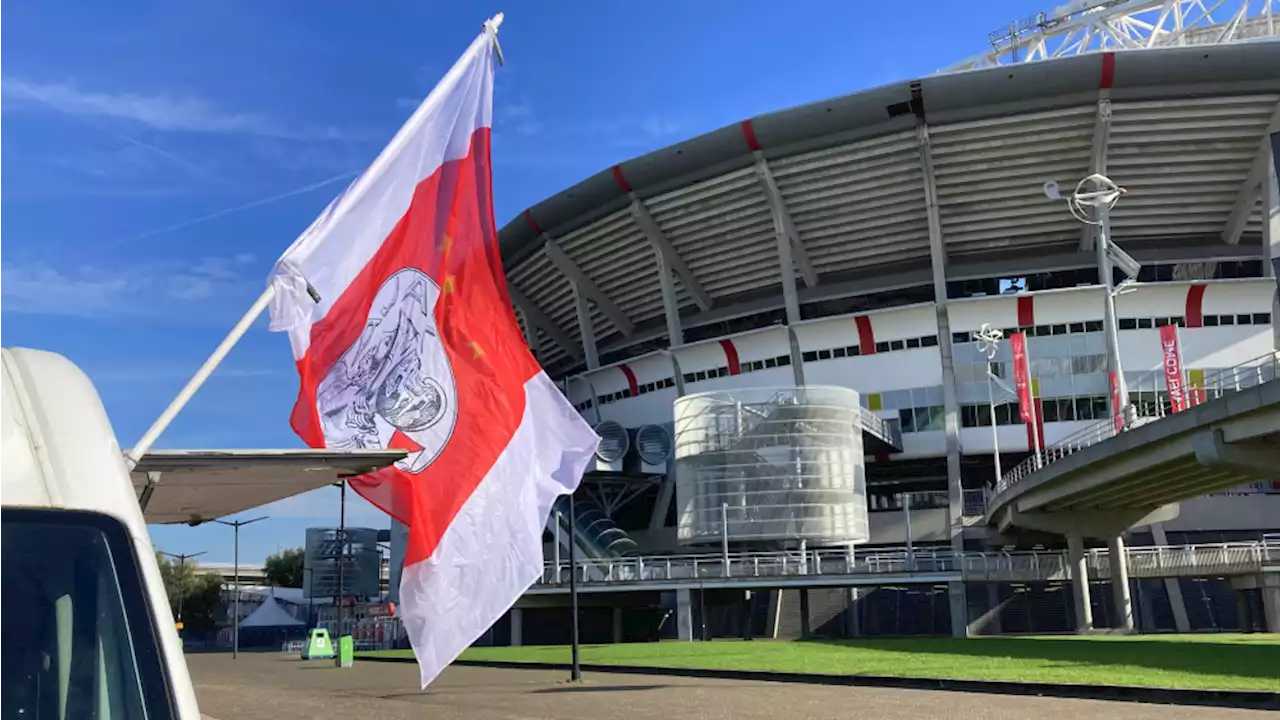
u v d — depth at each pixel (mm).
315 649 55750
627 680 26766
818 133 69500
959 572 55812
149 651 2752
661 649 42594
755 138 70438
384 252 7445
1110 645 34594
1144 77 63344
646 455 77375
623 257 83250
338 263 7203
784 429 61125
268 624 99312
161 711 2658
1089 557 58406
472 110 8109
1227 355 69750
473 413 7531
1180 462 38594
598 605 62031
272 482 6531
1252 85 62719
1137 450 40500
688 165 73312
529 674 31266
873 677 23109
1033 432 58031
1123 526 55250
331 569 96375
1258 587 54781
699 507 61375
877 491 82500
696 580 57844
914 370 74500
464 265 7832
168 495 6855
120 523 3002
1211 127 65688
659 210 77250
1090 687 18828
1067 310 72375
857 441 63219
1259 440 34000
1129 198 71438
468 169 7973
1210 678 19516
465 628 7164
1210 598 65312
